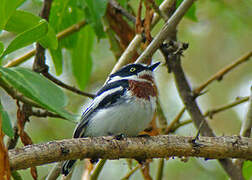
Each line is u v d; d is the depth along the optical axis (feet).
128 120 28.14
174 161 46.50
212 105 53.21
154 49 25.57
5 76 19.04
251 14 45.78
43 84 19.34
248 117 30.83
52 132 47.16
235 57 53.57
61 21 36.09
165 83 52.37
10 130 22.26
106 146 21.58
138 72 29.96
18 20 22.04
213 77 35.12
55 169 25.49
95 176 27.68
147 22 26.96
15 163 19.04
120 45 34.94
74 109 48.73
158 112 37.11
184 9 25.34
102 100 28.94
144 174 32.17
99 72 51.70
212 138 23.58
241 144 23.50
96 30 34.27
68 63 48.93
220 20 50.08
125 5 35.14
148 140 22.72
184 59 54.29
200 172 46.01
